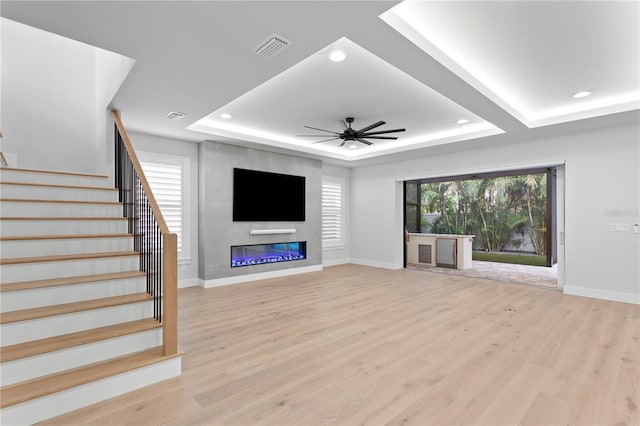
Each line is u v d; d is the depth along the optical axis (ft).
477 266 25.94
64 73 15.21
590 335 10.30
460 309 13.23
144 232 9.86
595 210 15.16
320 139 19.31
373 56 9.49
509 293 16.05
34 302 7.57
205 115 12.97
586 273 15.42
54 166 14.85
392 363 8.37
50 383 6.24
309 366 8.20
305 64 9.99
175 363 7.64
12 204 9.72
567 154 15.90
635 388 7.11
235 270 18.35
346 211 26.58
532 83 11.42
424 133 18.02
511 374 7.77
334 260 25.55
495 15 7.58
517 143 17.54
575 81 11.22
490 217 34.58
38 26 6.88
